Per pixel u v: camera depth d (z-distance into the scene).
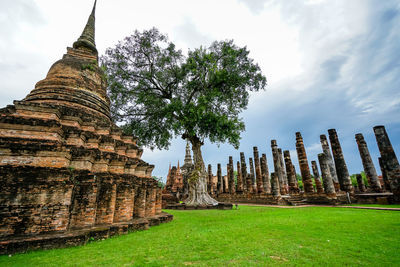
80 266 3.90
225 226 8.02
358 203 20.33
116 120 18.88
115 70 16.97
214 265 3.82
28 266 3.91
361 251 4.52
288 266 3.71
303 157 24.58
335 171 26.02
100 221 6.84
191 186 19.45
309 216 10.47
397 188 17.06
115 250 4.94
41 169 5.88
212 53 16.91
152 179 10.59
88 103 9.57
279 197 23.30
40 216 5.55
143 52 17.50
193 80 18.09
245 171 34.69
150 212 9.82
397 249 4.59
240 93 19.77
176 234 6.73
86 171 6.75
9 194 5.38
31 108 6.96
